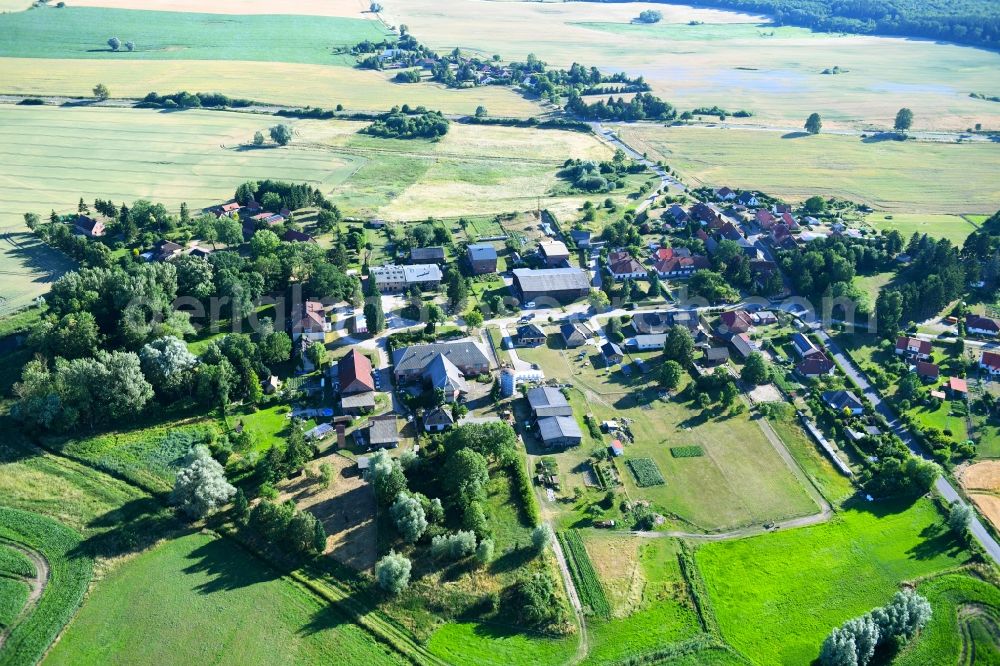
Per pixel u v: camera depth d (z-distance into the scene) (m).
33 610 110.88
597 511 134.12
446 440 143.88
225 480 133.50
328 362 173.62
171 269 194.12
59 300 182.88
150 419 153.88
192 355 164.38
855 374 177.62
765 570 123.12
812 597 118.38
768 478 144.38
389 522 129.12
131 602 113.06
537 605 112.25
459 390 162.12
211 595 114.81
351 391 160.00
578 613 114.75
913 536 130.88
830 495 140.25
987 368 176.75
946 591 119.56
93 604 112.62
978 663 108.38
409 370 167.50
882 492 140.12
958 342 184.88
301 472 141.00
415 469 140.00
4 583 114.62
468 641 109.75
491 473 141.62
